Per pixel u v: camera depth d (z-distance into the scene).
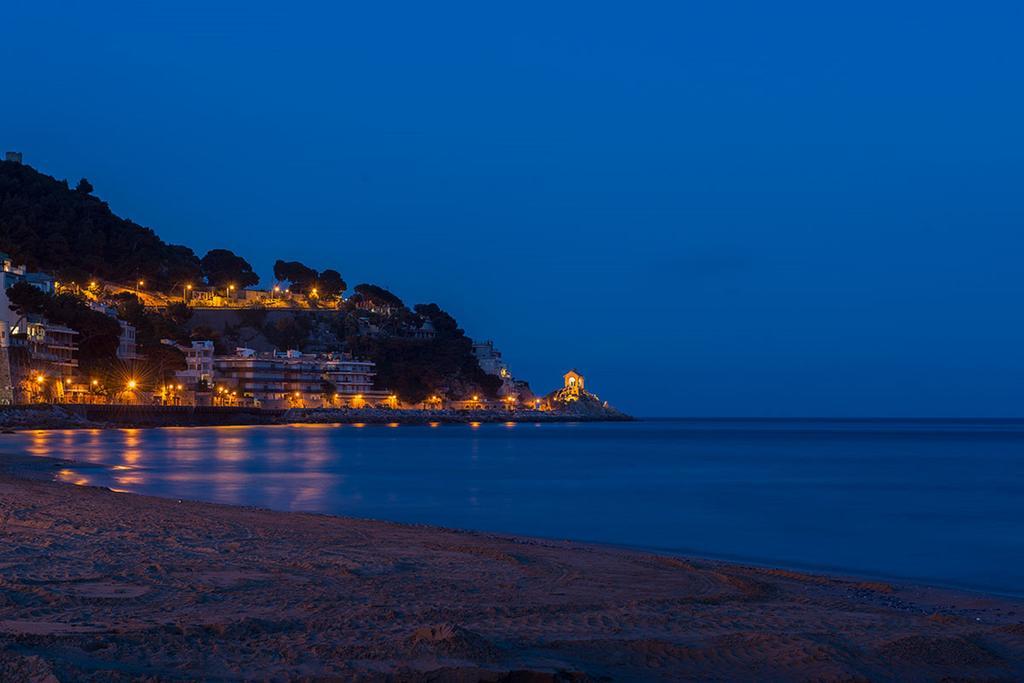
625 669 13.70
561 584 21.31
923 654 15.11
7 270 159.25
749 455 113.94
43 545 22.59
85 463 68.69
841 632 16.61
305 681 11.75
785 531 38.94
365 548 25.55
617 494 56.41
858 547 34.38
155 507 34.12
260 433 165.62
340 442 132.75
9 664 11.43
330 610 16.58
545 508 47.12
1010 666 14.98
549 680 12.37
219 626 14.46
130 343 194.12
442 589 19.73
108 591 17.53
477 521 41.16
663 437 194.75
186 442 117.25
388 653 13.07
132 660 12.39
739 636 15.52
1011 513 46.69
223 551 23.45
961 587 26.19
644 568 24.53
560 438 177.75
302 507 44.75
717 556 31.75
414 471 75.69
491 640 14.41
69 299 172.25
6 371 145.88
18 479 45.25
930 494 58.31
